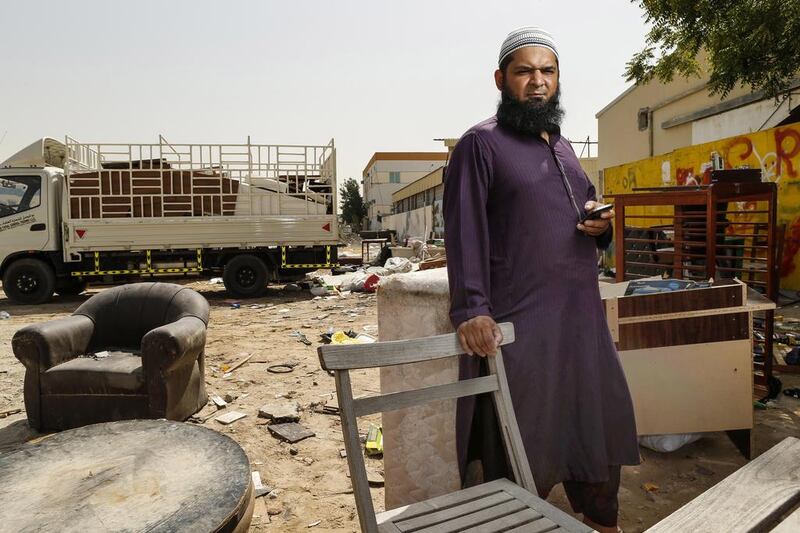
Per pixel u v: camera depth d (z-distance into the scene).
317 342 6.93
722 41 7.18
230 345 6.83
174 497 1.83
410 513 1.56
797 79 10.01
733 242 6.73
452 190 1.86
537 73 1.90
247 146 11.50
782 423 3.56
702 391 3.04
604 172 15.04
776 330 5.67
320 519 2.87
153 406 3.95
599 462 1.88
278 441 3.85
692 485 2.92
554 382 1.82
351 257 19.95
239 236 11.39
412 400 1.56
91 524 1.68
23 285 11.05
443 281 2.30
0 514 1.73
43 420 4.10
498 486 1.70
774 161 8.40
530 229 1.83
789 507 1.20
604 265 8.48
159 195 11.19
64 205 10.92
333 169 11.72
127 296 4.62
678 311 2.98
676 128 14.92
